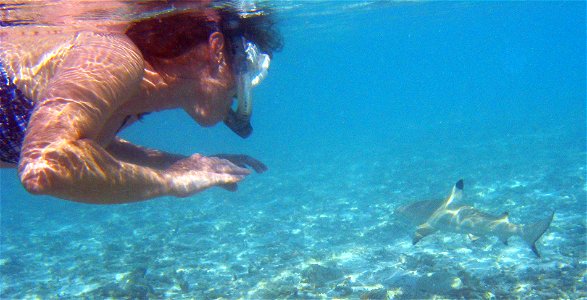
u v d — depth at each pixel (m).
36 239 17.81
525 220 12.14
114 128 2.00
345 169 27.62
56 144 1.21
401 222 12.86
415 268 9.20
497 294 7.40
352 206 16.84
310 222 15.02
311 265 9.34
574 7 66.88
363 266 9.72
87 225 19.77
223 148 70.94
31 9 3.94
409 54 140.00
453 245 10.48
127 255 13.04
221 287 9.35
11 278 11.93
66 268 12.42
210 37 2.12
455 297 7.48
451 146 31.56
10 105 1.89
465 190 16.72
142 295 9.05
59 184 1.16
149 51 2.04
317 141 59.47
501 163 21.59
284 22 22.78
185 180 1.58
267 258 10.97
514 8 51.06
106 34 1.91
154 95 2.02
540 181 16.66
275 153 47.91
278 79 140.38
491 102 93.69
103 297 9.23
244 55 2.25
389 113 118.06
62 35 2.03
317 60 94.12
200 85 2.16
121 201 1.39
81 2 3.94
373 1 24.27
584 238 9.86
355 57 109.69
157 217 19.23
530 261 8.99
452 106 103.19
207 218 17.61
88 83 1.43
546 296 7.14
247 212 18.08
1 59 1.92
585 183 15.37
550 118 42.12
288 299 8.17
